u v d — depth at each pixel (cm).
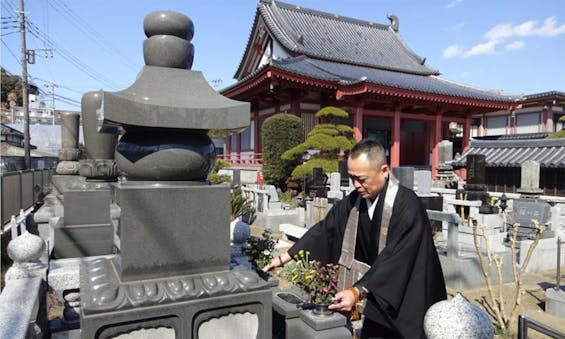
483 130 3325
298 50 2402
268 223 1124
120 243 249
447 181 2023
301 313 333
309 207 1081
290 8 2891
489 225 803
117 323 226
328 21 3023
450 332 195
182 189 261
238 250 476
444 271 641
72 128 845
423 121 2778
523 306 554
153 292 239
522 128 3100
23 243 386
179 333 242
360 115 2081
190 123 263
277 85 1877
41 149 3997
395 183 262
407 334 237
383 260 238
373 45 3030
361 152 249
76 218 534
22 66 2253
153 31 293
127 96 263
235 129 278
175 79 289
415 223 244
